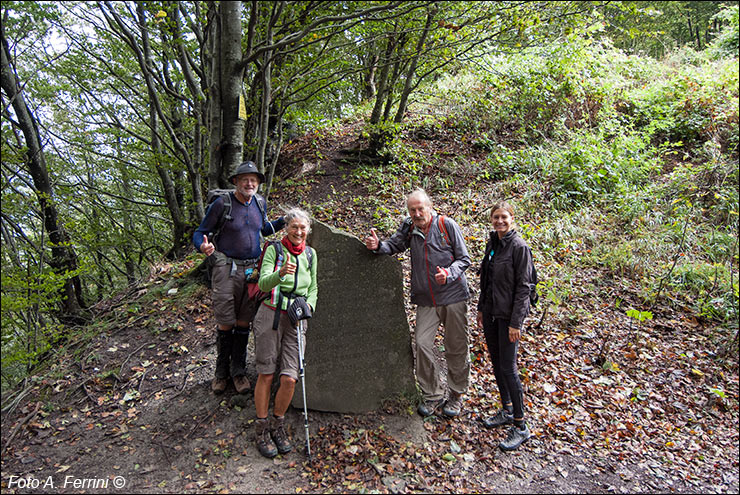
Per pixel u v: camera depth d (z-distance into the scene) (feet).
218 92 14.48
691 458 10.92
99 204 27.53
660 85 29.91
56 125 25.75
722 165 23.04
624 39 42.83
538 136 27.55
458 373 11.18
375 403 11.42
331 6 17.93
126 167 28.17
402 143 26.86
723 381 13.84
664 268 18.74
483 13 18.71
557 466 10.25
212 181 14.53
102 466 9.62
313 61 18.80
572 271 18.47
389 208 21.57
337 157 26.94
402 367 11.66
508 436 10.66
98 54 22.08
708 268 18.30
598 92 28.89
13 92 16.39
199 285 16.43
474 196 22.75
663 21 49.88
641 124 28.63
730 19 36.78
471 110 29.89
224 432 10.49
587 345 15.01
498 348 11.22
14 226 15.56
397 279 11.73
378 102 26.48
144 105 25.30
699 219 21.42
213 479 9.23
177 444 10.21
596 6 18.02
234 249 11.22
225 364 11.57
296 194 23.66
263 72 17.02
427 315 11.11
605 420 11.94
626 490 9.74
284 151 29.01
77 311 17.19
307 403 11.19
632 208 21.34
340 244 11.57
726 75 28.66
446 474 9.69
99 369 12.80
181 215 24.23
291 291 9.92
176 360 13.10
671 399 13.00
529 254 10.43
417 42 22.31
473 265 18.25
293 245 10.07
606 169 23.34
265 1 15.46
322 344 11.40
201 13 17.11
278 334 9.89
